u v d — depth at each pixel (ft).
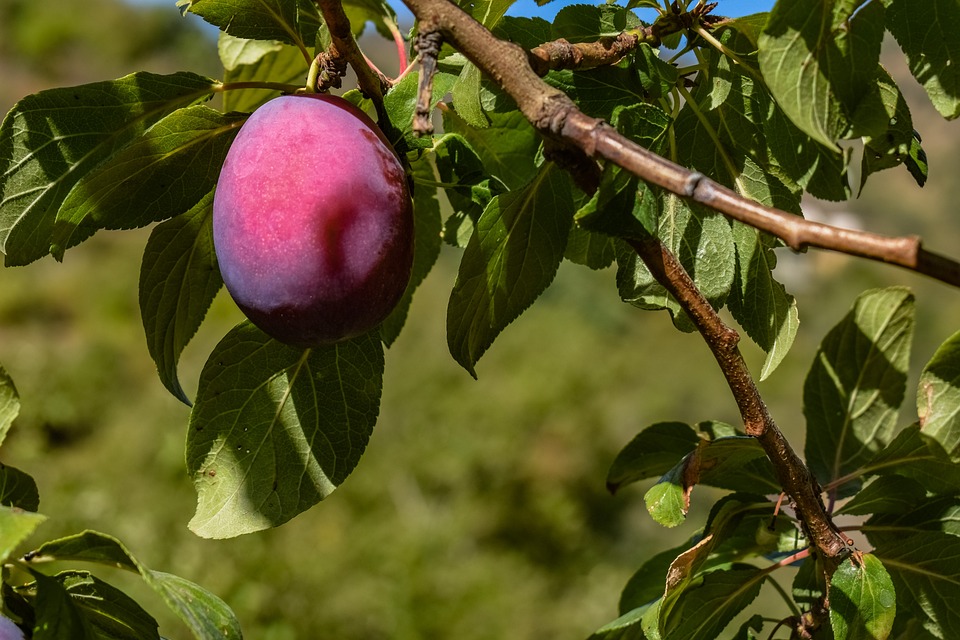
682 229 4.58
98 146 4.50
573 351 38.45
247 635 22.13
